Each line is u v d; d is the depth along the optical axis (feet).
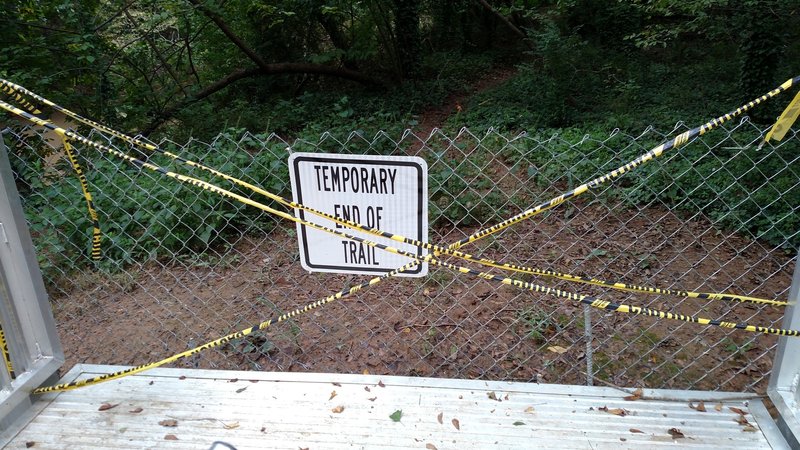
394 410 7.38
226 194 7.05
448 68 45.06
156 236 14.73
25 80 22.17
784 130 5.91
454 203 15.87
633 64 36.06
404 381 7.93
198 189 15.14
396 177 7.47
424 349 10.79
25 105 7.48
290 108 35.42
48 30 24.77
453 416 7.25
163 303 12.89
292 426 7.14
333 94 39.73
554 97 28.63
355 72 41.06
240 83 40.81
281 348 10.95
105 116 25.45
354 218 7.81
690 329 11.16
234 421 7.27
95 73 25.41
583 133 24.49
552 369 10.02
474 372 10.08
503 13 47.32
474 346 10.83
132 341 11.51
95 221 7.39
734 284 12.85
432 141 23.38
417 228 7.72
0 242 6.98
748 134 17.06
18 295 7.33
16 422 7.28
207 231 14.20
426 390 7.75
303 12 38.52
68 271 14.21
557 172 18.37
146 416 7.39
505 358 10.39
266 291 13.16
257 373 8.19
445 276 13.23
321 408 7.46
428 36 51.65
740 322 11.36
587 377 9.05
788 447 6.55
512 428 7.00
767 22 23.75
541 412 7.27
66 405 7.61
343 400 7.60
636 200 16.61
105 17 29.55
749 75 24.77
